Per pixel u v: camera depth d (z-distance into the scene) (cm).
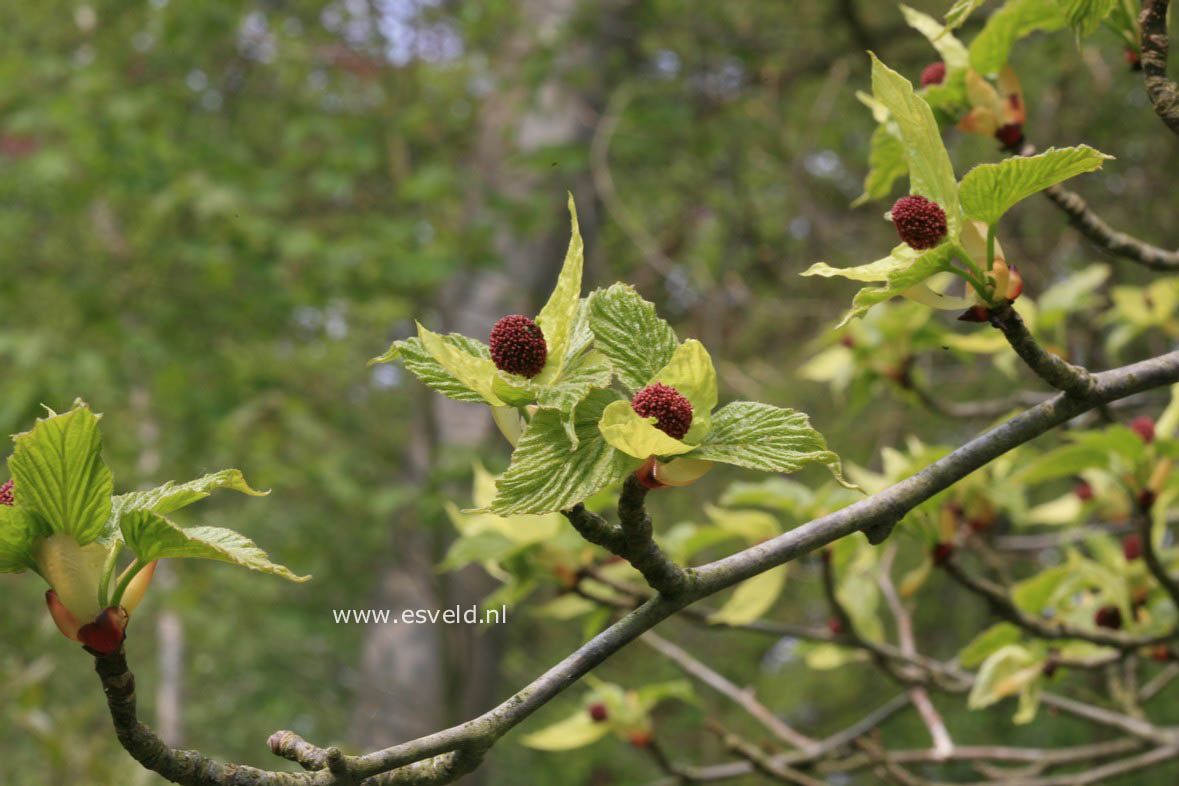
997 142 226
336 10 829
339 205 891
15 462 125
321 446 909
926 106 145
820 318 830
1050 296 333
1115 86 647
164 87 845
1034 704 289
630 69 880
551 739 322
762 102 862
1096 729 559
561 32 790
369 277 763
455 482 717
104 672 128
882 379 362
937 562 268
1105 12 193
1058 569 291
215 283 795
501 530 287
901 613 368
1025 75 675
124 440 856
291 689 1116
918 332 357
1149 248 208
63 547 129
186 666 1155
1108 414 262
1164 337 530
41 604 849
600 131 798
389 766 131
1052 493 654
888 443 711
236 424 811
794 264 869
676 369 130
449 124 872
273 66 851
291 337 919
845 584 333
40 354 754
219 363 841
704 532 295
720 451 129
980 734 841
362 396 981
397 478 885
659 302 866
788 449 128
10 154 895
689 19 873
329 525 932
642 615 137
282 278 828
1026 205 634
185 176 759
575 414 132
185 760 129
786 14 886
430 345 132
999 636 295
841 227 860
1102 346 419
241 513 1035
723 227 868
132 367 876
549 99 825
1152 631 294
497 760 1084
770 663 1119
